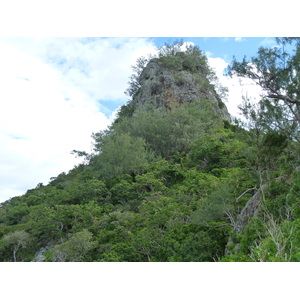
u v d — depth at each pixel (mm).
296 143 21422
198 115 64375
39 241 46312
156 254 23891
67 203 51906
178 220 27719
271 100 19781
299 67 18281
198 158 46469
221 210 22359
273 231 10477
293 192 15305
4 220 58344
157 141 61281
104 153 58531
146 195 42375
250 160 22594
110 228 35188
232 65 19609
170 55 79938
